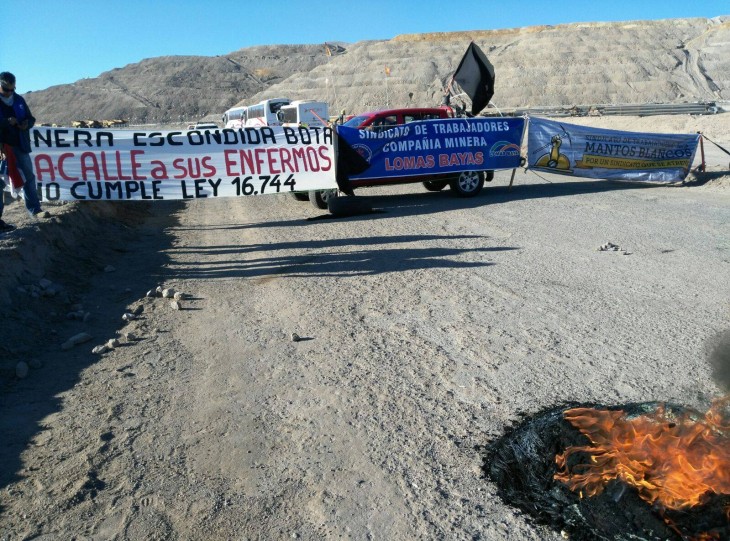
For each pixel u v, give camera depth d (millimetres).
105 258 8383
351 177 11695
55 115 127250
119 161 10141
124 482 3260
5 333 5137
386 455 3447
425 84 85688
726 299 5777
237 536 2838
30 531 2885
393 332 5277
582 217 10031
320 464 3385
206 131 10648
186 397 4215
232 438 3674
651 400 3887
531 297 6055
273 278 7141
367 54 98438
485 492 3100
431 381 4320
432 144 12242
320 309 5945
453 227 9703
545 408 3867
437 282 6684
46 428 3820
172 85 137875
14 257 6449
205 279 7227
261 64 158500
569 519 2854
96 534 2861
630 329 5129
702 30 93688
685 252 7523
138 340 5305
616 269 6918
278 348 5031
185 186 10570
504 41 100625
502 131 12789
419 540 2775
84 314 5910
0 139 8297
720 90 74688
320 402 4082
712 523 2604
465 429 3682
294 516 2969
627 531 2672
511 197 12594
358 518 2938
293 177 11266
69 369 4707
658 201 11281
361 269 7352
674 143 13539
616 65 81375
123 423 3871
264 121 30797
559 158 13273
